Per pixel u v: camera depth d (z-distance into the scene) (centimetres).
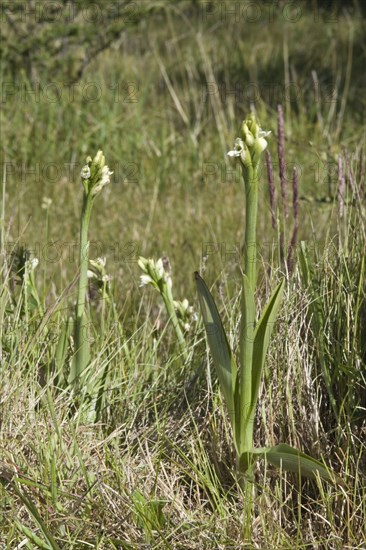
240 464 355
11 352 406
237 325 416
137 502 338
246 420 350
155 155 937
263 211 715
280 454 344
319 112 973
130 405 415
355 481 351
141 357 461
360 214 433
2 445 362
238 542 331
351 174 469
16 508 343
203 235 707
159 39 1419
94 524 334
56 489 337
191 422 407
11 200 791
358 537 341
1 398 381
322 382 398
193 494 374
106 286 450
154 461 382
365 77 1178
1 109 982
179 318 480
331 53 1277
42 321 413
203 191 856
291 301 405
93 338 450
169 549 320
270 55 1322
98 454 369
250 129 324
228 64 1264
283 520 359
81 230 396
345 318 404
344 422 387
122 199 826
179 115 1042
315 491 364
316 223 633
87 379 410
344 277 417
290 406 377
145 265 444
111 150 946
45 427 375
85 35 1087
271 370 395
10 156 914
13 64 1083
